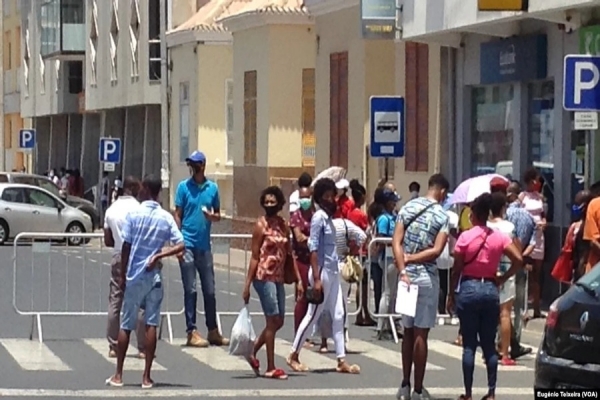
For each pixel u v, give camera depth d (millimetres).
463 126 32219
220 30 51469
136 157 65938
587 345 12555
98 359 20406
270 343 18656
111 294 20281
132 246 17578
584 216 21797
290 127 44031
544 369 12867
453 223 22781
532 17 26594
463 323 16375
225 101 52125
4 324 25188
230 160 51906
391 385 18109
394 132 28047
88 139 73688
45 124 84062
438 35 31188
